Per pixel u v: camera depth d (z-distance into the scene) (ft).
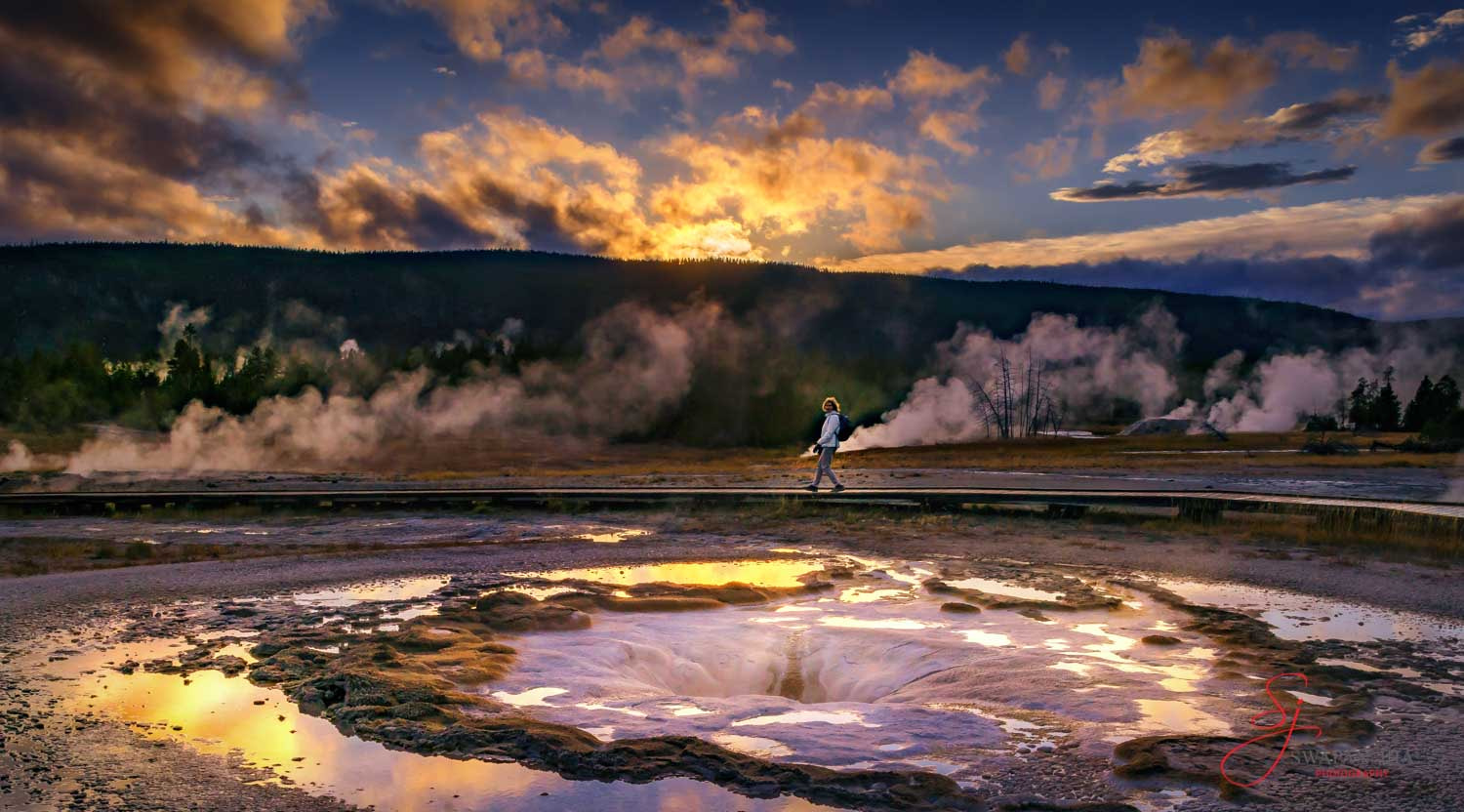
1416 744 19.11
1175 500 64.23
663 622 31.96
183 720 21.01
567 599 34.81
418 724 20.22
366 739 19.71
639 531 60.64
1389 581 38.81
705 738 19.92
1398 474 120.57
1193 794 16.62
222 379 322.34
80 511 79.20
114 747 19.21
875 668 26.99
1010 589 38.27
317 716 21.31
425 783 17.33
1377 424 348.38
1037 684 23.68
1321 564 43.57
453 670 24.76
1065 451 204.95
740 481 114.21
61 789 16.89
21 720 20.85
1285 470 130.00
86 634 29.55
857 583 39.96
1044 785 17.21
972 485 98.58
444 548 51.65
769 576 42.09
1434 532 50.57
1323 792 16.66
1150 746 18.74
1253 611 33.22
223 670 25.34
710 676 26.68
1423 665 25.50
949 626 31.17
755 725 20.80
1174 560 45.47
